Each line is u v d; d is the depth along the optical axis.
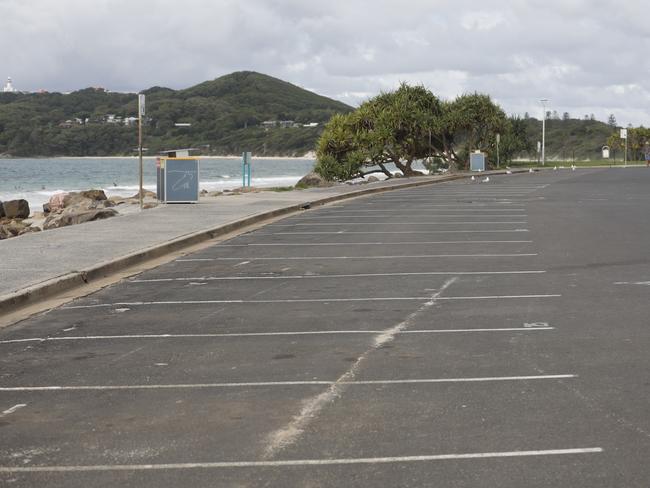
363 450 5.64
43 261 14.10
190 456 5.61
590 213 23.91
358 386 7.20
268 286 12.62
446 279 12.97
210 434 6.04
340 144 55.16
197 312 10.71
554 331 9.20
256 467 5.38
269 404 6.74
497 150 59.03
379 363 7.97
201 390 7.20
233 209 24.78
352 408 6.58
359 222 22.38
